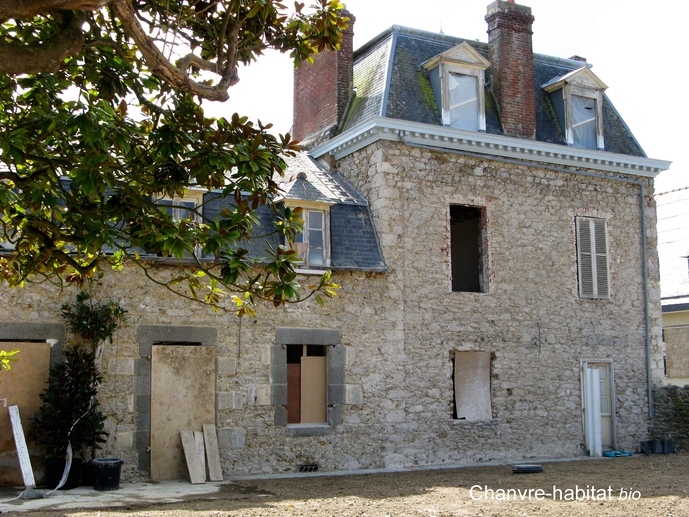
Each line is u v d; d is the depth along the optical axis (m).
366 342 13.94
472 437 14.66
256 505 9.38
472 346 14.92
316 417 13.70
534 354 15.60
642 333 17.11
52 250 6.72
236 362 12.95
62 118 6.39
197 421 12.49
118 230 6.89
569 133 16.95
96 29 7.05
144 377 12.20
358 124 14.98
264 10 7.47
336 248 13.96
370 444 13.70
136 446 11.99
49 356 11.61
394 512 8.83
